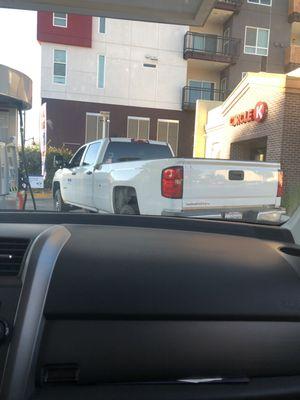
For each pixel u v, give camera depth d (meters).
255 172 6.57
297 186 12.46
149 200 6.18
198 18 5.26
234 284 1.66
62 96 29.30
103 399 1.39
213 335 1.55
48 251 1.64
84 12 5.21
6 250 1.87
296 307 1.65
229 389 1.48
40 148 24.81
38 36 28.61
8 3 5.05
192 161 6.01
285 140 14.38
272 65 32.22
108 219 2.32
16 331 1.42
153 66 30.67
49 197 19.98
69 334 1.47
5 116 6.28
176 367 1.51
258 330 1.59
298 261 1.89
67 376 1.44
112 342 1.49
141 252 1.76
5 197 5.82
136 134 30.67
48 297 1.50
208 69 33.34
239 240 2.04
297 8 31.73
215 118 20.78
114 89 30.08
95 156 8.73
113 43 29.86
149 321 1.53
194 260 1.75
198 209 6.08
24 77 5.84
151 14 5.22
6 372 1.36
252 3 31.88
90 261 1.64
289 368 1.58
